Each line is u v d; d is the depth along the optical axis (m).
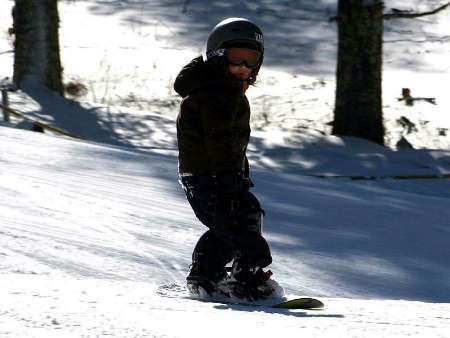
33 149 33.44
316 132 54.53
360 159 48.75
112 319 9.94
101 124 52.06
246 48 14.49
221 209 14.62
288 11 92.56
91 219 22.84
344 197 31.17
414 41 85.25
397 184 43.50
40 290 12.73
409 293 20.59
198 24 87.56
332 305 14.81
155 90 67.31
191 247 21.17
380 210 29.62
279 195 30.17
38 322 9.45
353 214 28.39
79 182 28.14
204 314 11.64
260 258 14.99
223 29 14.54
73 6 94.06
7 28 82.62
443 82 73.81
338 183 34.47
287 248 22.98
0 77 63.06
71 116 53.25
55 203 24.23
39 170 29.58
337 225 26.58
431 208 31.14
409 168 47.66
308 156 48.69
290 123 60.31
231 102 14.45
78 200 25.03
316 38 84.62
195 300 14.71
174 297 14.67
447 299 20.44
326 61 78.75
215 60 14.62
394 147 54.22
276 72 74.81
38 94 56.75
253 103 66.19
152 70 72.69
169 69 73.31
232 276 15.26
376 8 53.72
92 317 9.95
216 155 14.47
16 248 18.78
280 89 70.06
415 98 68.00
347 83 54.31
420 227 27.70
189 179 15.11
